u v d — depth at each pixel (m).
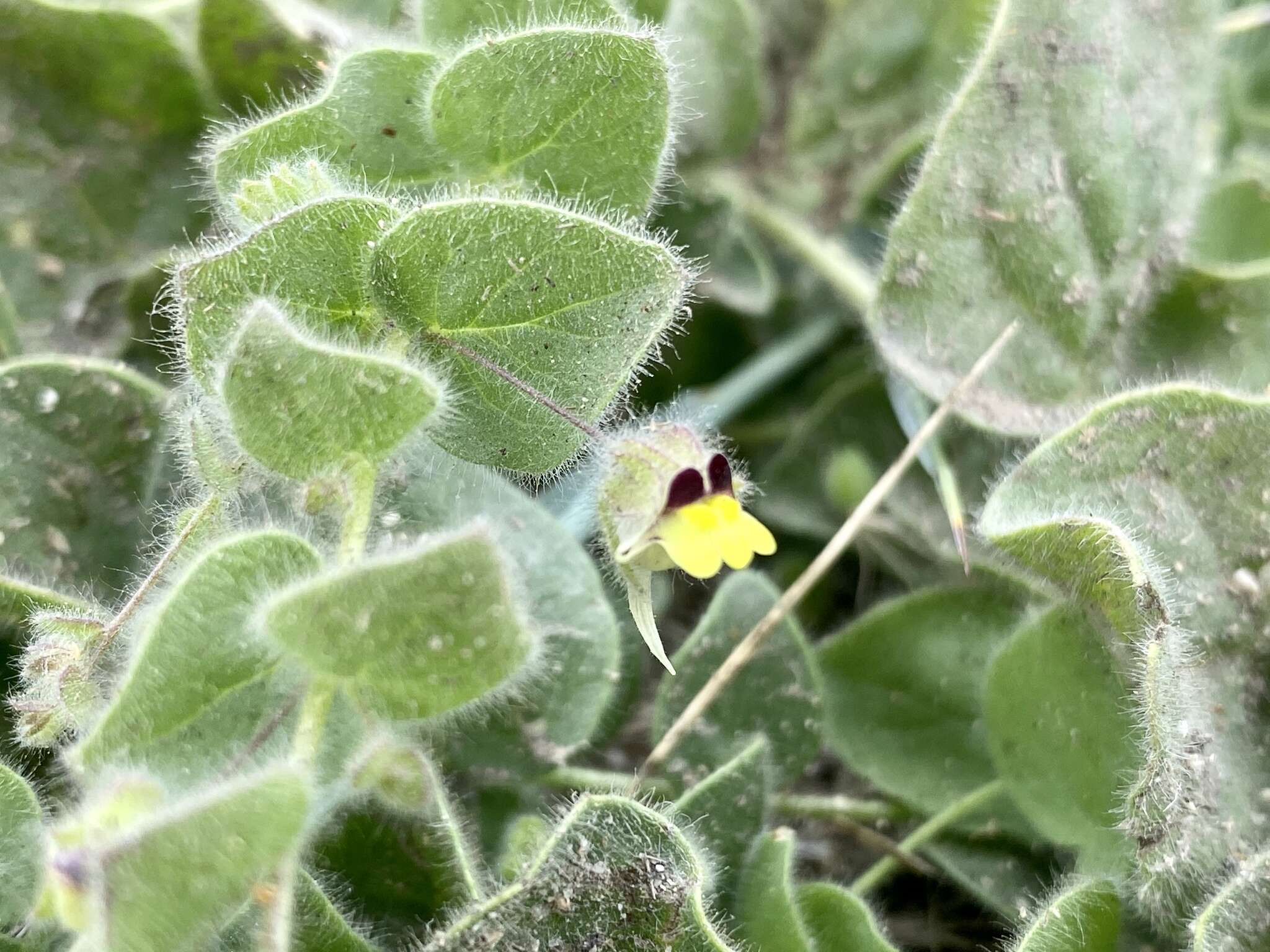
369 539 0.06
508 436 0.07
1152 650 0.06
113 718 0.05
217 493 0.06
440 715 0.05
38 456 0.07
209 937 0.05
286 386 0.05
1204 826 0.07
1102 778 0.07
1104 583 0.07
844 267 0.10
